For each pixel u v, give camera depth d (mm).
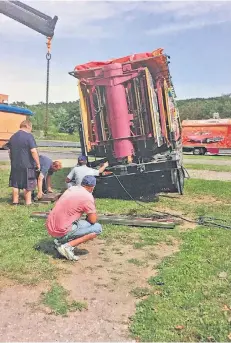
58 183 13844
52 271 5699
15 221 8180
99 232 6379
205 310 4609
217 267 5910
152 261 6262
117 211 9547
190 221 8844
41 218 8453
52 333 4211
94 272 5762
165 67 11109
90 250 6711
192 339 4059
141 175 11094
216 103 91000
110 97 10438
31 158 9641
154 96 10789
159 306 4707
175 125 14273
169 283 5332
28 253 6340
